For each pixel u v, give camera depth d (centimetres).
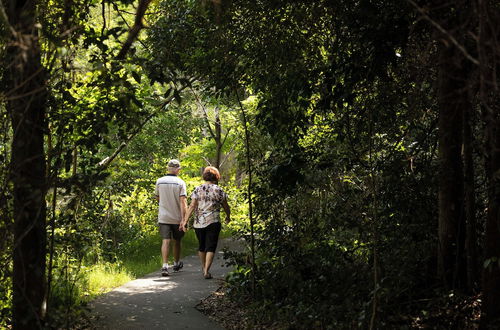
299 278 757
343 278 724
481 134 668
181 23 760
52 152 586
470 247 662
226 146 1742
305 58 799
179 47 763
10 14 469
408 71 697
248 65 802
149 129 1485
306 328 670
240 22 767
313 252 794
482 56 345
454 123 657
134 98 594
